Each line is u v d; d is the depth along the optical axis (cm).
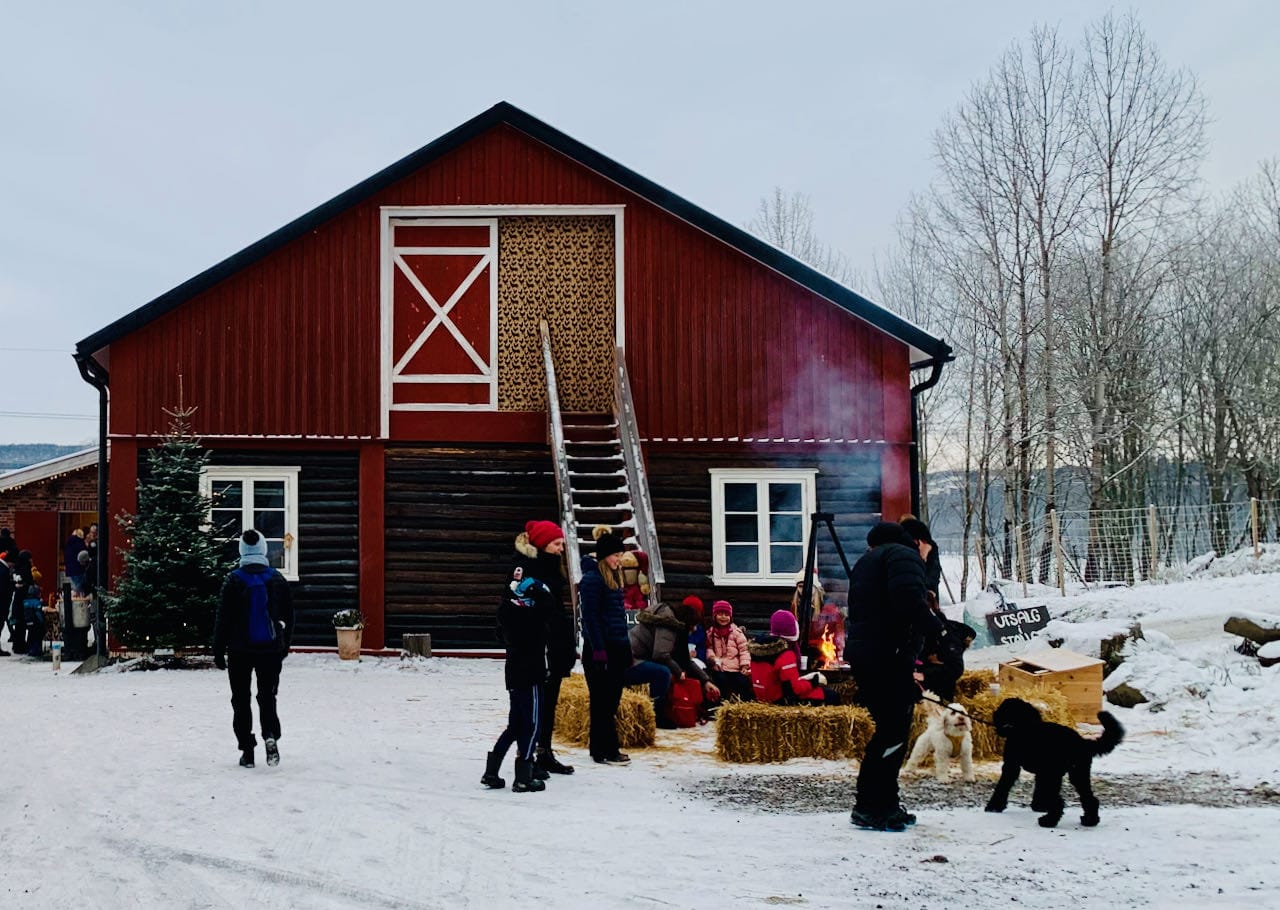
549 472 1938
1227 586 1828
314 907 596
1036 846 708
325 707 1332
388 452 1930
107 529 1931
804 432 1934
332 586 1914
